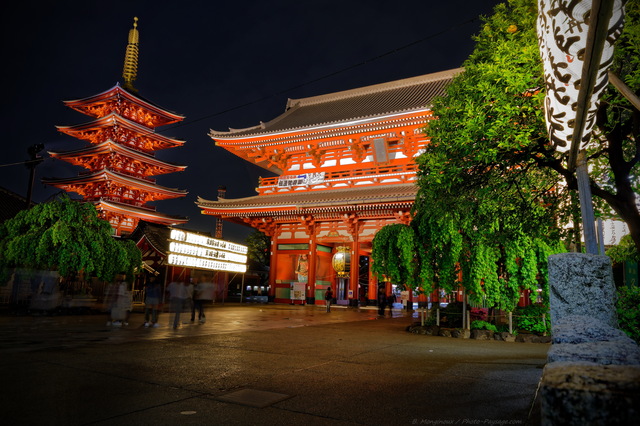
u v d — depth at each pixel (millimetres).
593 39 3297
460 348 11867
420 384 6980
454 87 10727
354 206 33562
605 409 1538
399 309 36312
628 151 10172
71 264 18016
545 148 9242
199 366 8180
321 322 20469
